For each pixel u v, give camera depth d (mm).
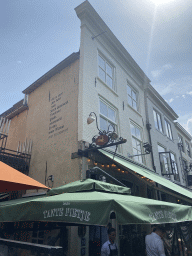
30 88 11266
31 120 10531
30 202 3381
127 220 2785
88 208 2898
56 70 9859
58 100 9203
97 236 6441
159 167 12867
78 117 7766
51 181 7727
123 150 9680
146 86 14141
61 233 5711
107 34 10734
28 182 2922
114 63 11172
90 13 9641
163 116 16453
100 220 2711
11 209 3547
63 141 8016
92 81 8852
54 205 3182
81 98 8000
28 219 3279
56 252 2604
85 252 5875
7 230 6465
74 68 9047
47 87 10297
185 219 4383
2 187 3342
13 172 2980
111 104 9867
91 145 7297
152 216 3271
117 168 8258
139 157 11359
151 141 12797
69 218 2963
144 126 12781
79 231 5938
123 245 7184
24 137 10508
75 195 3562
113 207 2838
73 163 7176
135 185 9617
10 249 3172
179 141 19719
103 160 7785
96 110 8531
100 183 4305
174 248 6789
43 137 9195
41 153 8875
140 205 3189
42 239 6527
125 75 12039
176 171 15953
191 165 17547
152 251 3975
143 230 8531
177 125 18812
